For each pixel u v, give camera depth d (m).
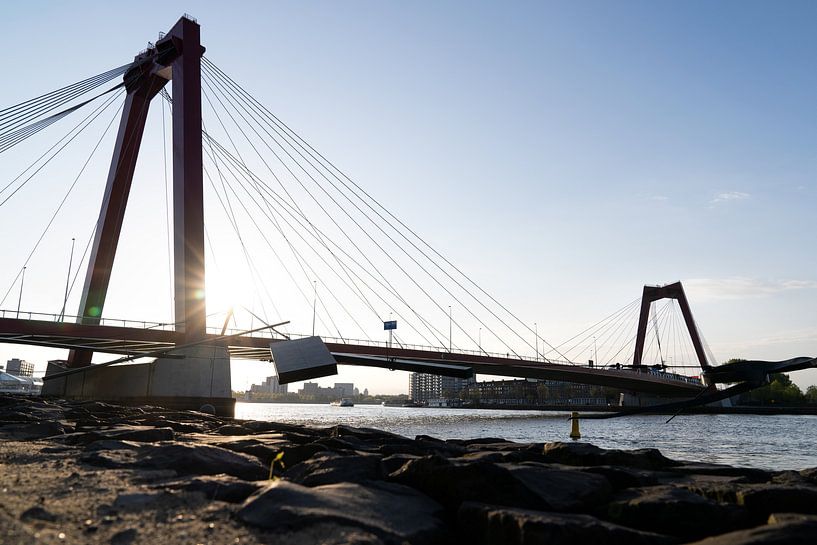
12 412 22.88
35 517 5.43
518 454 11.09
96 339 47.00
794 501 6.38
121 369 51.03
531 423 72.00
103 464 8.98
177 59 53.47
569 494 6.61
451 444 15.16
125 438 12.84
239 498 6.55
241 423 26.75
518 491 6.31
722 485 7.57
